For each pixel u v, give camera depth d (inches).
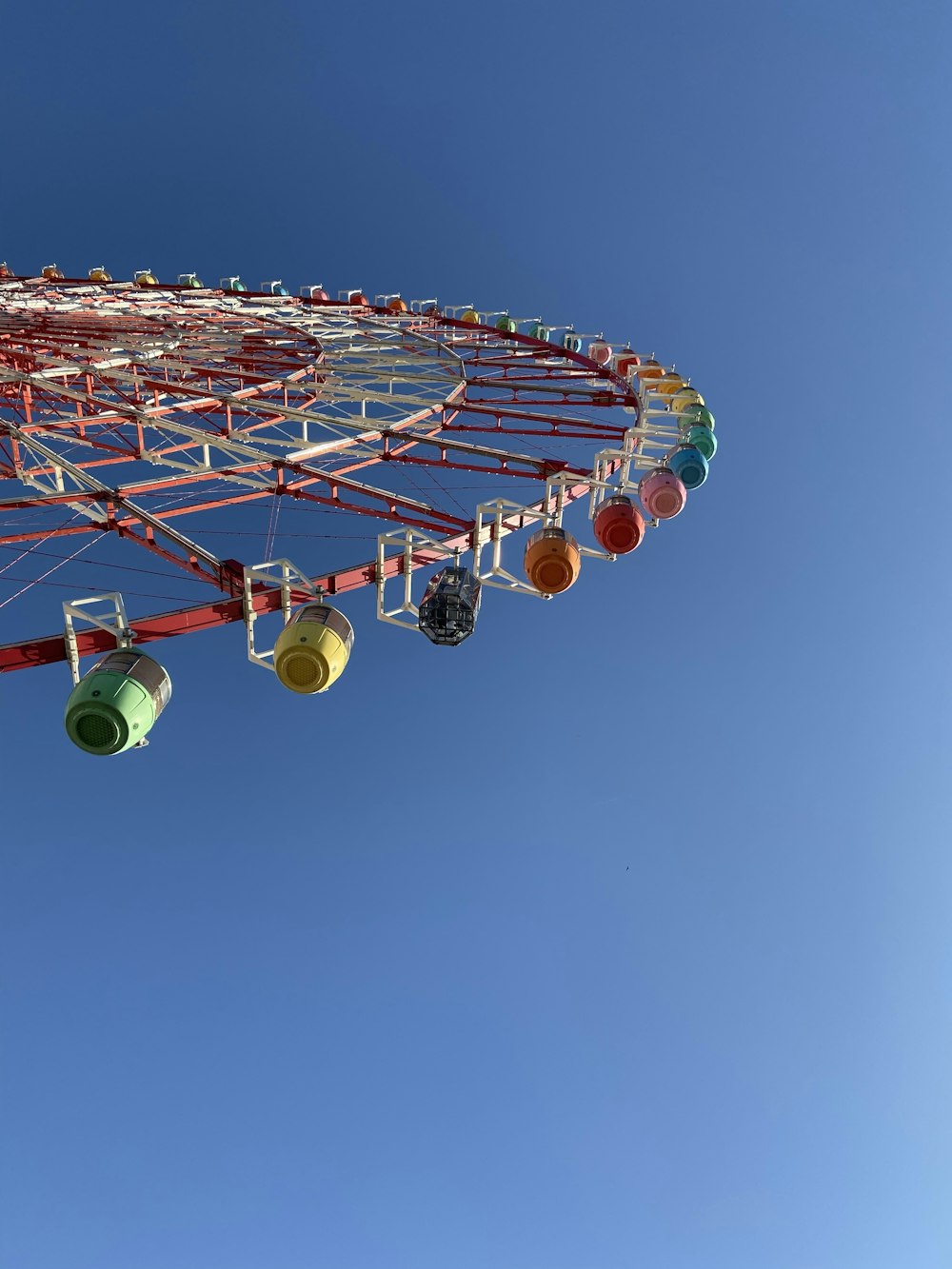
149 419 858.8
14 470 906.1
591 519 794.2
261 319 1312.7
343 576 656.4
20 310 1248.2
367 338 1237.7
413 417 911.0
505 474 789.9
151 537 667.4
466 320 1492.4
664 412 989.2
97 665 563.5
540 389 1064.2
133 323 1197.7
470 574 683.4
